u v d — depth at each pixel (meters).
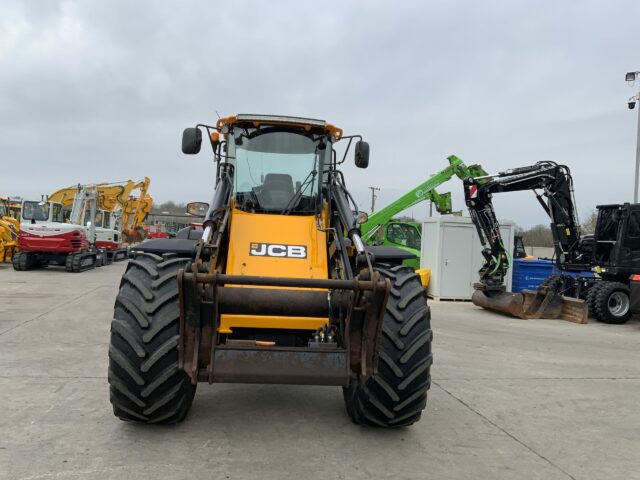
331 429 4.27
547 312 11.77
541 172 12.08
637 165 20.33
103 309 10.25
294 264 4.20
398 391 3.94
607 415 5.00
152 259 4.10
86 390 5.02
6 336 7.47
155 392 3.76
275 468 3.50
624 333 10.27
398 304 4.07
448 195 16.97
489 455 3.92
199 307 3.44
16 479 3.17
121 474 3.30
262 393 5.14
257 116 4.80
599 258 12.20
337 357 3.52
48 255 18.33
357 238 4.00
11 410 4.39
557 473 3.66
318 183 4.86
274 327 3.93
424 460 3.76
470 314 12.12
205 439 3.93
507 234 14.94
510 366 6.93
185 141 5.04
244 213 4.62
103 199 23.09
